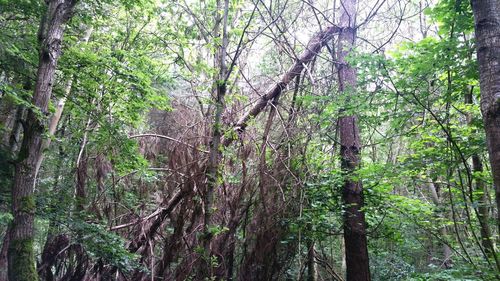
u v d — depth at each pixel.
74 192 9.27
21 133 8.73
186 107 9.31
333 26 9.21
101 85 8.13
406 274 11.56
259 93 9.25
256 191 8.38
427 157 6.84
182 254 8.12
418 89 5.90
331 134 9.47
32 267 4.96
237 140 8.18
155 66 9.69
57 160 9.84
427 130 7.20
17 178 5.11
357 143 8.27
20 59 6.43
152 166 10.42
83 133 9.17
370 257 12.52
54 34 5.54
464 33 5.07
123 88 7.88
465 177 8.05
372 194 8.20
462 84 5.63
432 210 8.59
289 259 8.53
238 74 7.84
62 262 8.48
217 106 5.99
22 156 5.17
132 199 10.04
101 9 8.49
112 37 11.05
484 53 3.19
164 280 8.16
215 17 9.97
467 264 6.94
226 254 8.35
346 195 8.10
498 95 3.02
